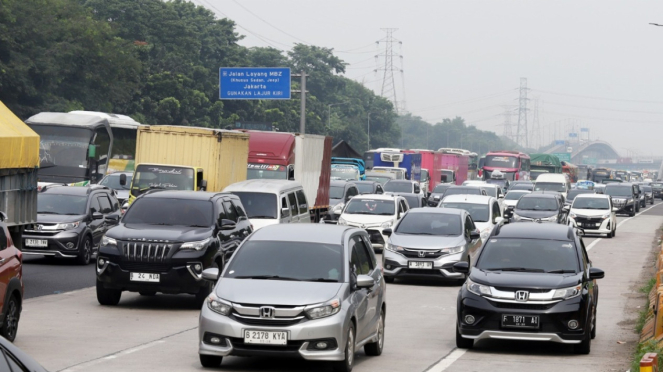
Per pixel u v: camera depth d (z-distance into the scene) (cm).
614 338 2730
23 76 11700
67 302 3200
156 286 3019
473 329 2375
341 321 1997
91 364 2088
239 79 11231
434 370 2141
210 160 5256
